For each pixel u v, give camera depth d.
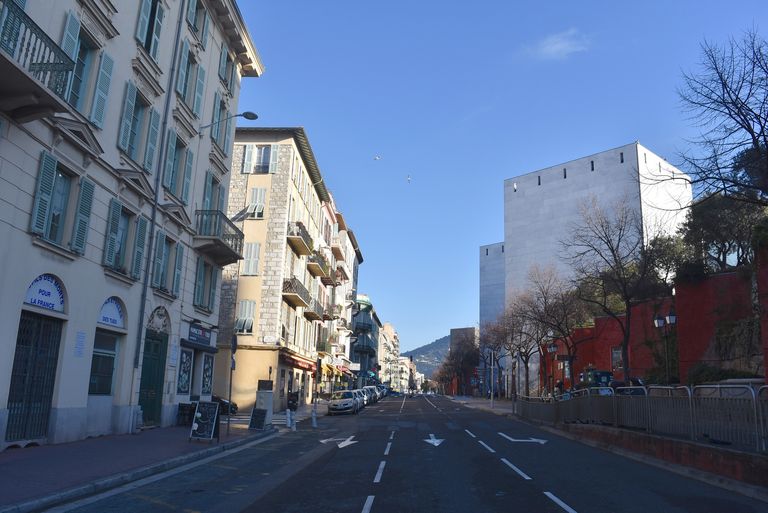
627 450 16.03
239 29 26.30
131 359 18.36
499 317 59.81
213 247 24.08
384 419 33.69
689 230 31.94
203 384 25.09
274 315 36.91
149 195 18.92
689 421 13.26
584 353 43.38
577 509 9.02
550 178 61.56
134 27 17.58
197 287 24.30
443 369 127.56
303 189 43.91
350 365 78.81
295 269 42.00
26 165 13.00
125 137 17.28
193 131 22.55
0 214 12.24
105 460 12.54
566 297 38.91
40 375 13.99
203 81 23.38
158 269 20.19
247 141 39.31
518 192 64.38
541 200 61.97
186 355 23.16
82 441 15.30
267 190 38.56
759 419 10.57
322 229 54.28
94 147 15.40
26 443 13.43
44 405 14.12
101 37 15.84
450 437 21.69
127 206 17.83
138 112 18.78
